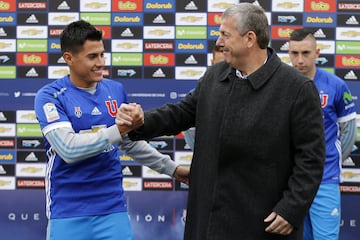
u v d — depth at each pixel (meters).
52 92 12.48
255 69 11.15
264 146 10.77
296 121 10.73
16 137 18.66
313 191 10.69
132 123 11.61
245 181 10.97
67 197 12.54
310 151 10.70
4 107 18.61
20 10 18.45
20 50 18.52
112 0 18.36
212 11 18.28
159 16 18.34
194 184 11.66
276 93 10.86
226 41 11.07
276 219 10.70
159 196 18.69
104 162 12.65
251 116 10.83
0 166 18.72
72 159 11.97
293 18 18.25
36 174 18.72
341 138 16.91
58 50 18.50
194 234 11.65
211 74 11.79
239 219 11.03
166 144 18.59
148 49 18.42
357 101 18.34
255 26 10.97
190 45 18.39
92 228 12.60
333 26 18.22
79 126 12.53
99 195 12.63
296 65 16.09
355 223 18.52
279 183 10.94
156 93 18.48
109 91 13.12
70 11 18.42
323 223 16.39
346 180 18.45
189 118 12.28
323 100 16.34
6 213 18.77
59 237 12.54
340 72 18.33
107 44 18.42
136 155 13.62
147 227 18.73
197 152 11.59
